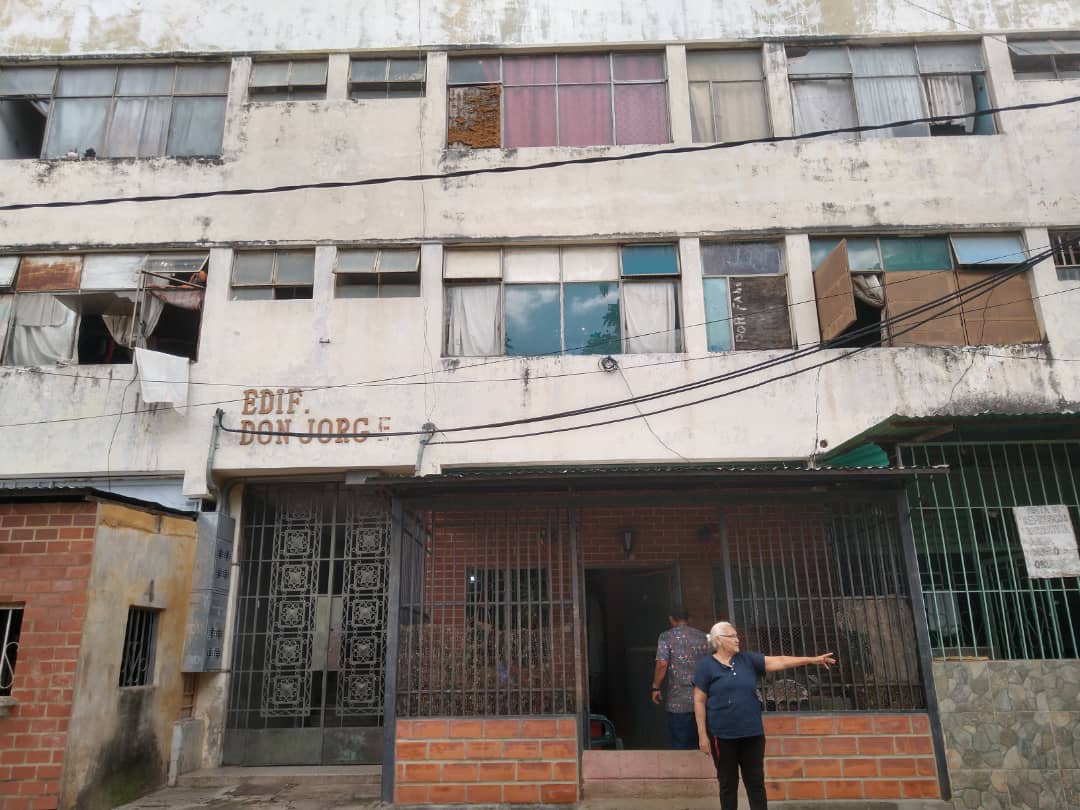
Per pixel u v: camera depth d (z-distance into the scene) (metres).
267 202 11.80
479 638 7.41
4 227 11.69
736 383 11.05
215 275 11.48
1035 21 12.49
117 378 11.04
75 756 6.94
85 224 11.70
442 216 11.79
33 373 11.04
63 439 10.79
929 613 7.70
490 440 10.81
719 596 9.69
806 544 7.79
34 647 7.06
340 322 11.29
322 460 10.67
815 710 7.14
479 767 7.05
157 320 11.43
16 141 12.41
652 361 11.18
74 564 7.27
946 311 11.13
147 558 8.48
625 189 11.89
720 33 12.58
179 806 7.84
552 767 7.03
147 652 8.71
